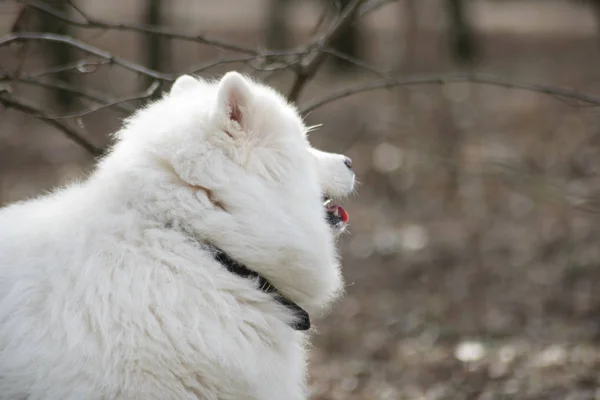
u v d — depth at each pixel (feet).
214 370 12.51
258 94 13.97
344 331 32.96
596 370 24.49
